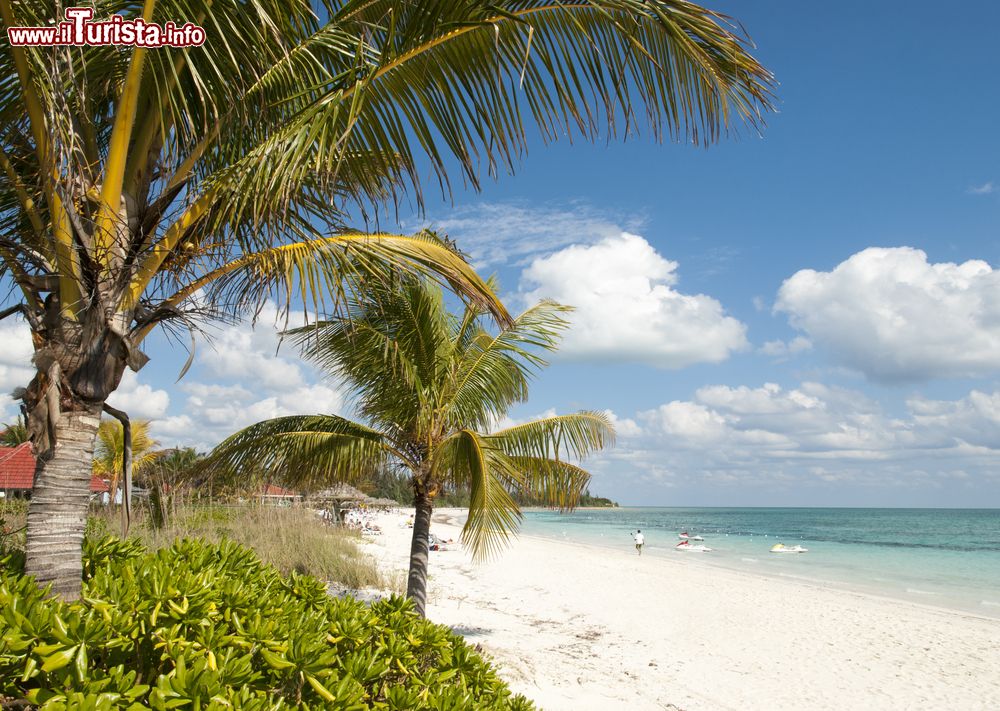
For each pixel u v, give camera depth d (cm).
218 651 248
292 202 395
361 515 4484
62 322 312
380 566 1770
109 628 227
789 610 1739
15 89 361
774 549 4053
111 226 324
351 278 423
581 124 389
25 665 207
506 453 920
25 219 404
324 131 339
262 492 1484
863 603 1897
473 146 396
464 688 344
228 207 371
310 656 262
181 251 367
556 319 944
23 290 331
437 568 2286
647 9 345
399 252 403
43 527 301
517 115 387
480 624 1287
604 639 1299
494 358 938
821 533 6488
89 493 318
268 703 229
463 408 923
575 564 2789
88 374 315
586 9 377
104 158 400
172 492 1009
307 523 1593
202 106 377
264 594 327
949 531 6762
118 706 196
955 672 1164
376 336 814
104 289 319
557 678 913
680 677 1043
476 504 803
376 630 355
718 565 3147
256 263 383
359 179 452
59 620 212
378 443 877
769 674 1114
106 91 374
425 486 902
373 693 314
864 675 1132
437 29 357
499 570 2408
